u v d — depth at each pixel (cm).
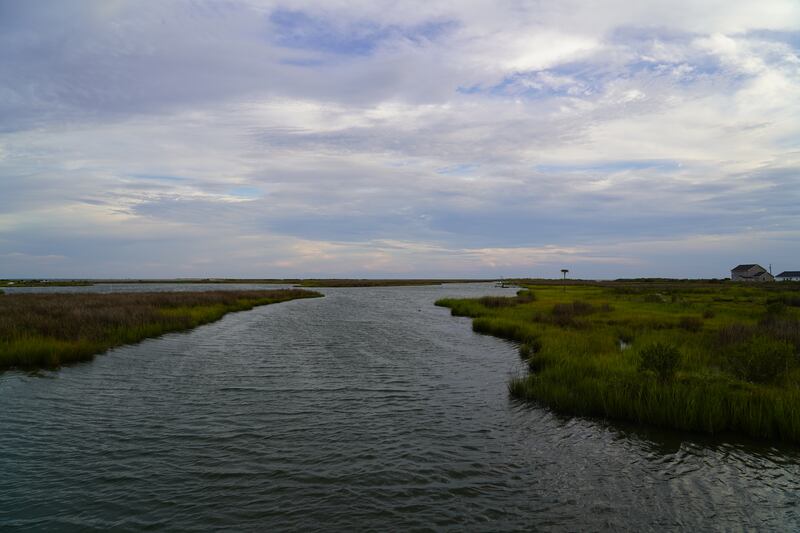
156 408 1196
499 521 674
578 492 763
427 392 1380
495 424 1090
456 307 4384
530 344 2142
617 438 996
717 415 1020
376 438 997
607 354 1661
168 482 782
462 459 889
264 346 2233
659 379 1241
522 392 1323
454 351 2112
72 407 1191
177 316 2995
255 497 734
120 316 2616
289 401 1274
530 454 914
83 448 925
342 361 1858
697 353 1634
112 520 666
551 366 1541
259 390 1389
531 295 5512
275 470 834
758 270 13488
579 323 2681
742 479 809
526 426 1076
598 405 1149
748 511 708
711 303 4091
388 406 1234
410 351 2111
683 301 4100
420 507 710
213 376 1567
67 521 661
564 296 5806
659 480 805
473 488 773
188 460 873
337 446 949
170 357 1898
